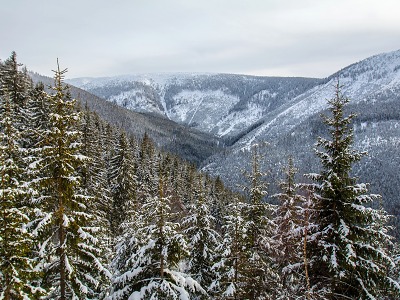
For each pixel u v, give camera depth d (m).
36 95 35.16
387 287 14.34
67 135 14.06
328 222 15.92
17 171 14.73
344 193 15.23
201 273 19.16
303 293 15.21
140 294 13.45
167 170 78.88
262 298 17.89
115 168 45.59
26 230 12.95
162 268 14.10
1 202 12.43
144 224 16.45
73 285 14.45
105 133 72.00
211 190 83.31
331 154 16.16
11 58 36.75
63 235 14.12
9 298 12.39
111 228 39.97
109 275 14.60
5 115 15.75
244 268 17.64
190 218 19.55
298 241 16.50
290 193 20.94
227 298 16.53
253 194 21.16
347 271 14.43
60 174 14.05
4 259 12.30
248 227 19.56
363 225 15.71
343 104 15.62
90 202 15.29
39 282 15.05
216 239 19.56
